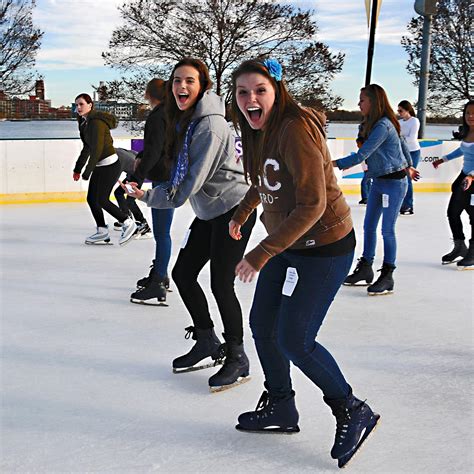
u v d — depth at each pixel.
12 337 3.69
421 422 2.67
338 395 2.35
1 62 16.75
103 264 5.68
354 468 2.31
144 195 2.96
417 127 9.59
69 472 2.25
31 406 2.78
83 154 6.98
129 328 3.88
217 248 2.97
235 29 16.28
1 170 9.20
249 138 2.34
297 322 2.28
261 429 2.55
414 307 4.46
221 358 3.14
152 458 2.36
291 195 2.25
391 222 4.75
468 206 5.69
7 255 6.00
